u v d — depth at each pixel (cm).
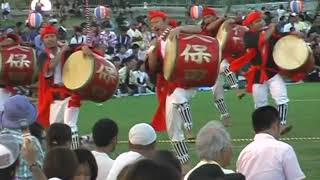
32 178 855
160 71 1689
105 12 4297
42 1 5125
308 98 3050
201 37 1642
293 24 4378
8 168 762
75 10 5856
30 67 1783
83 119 2527
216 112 2650
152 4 6531
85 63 1669
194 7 3020
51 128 1017
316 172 1566
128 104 2989
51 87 1705
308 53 1964
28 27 4016
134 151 978
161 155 819
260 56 1989
